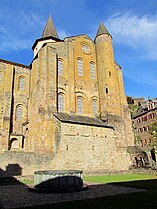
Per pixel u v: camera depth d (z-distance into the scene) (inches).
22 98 1358.3
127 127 1363.2
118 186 545.6
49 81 1123.3
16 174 802.8
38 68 1195.9
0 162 784.3
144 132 2080.5
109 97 1288.1
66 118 1025.5
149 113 2047.2
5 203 354.3
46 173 490.0
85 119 1139.3
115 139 1160.8
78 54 1392.7
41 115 1058.1
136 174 957.8
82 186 504.1
